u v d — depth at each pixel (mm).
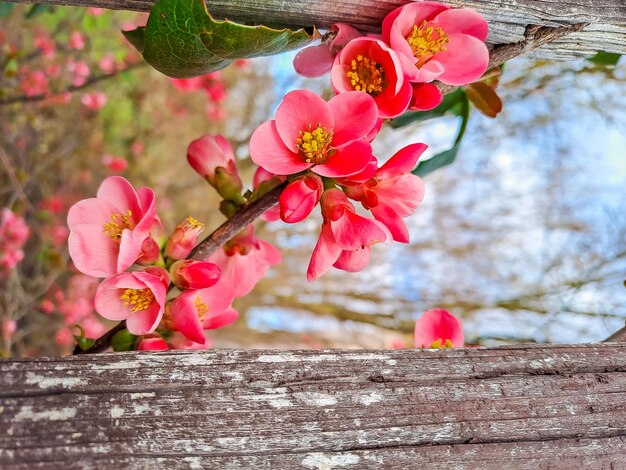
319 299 1520
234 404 283
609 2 351
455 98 423
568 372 303
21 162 1100
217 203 1521
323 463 282
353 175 333
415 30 338
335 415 286
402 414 289
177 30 315
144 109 1353
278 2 328
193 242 347
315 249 340
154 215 338
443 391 294
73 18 1048
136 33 367
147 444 275
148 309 340
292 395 286
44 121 1146
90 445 272
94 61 1155
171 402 281
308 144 329
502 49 360
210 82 1143
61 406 276
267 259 402
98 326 1124
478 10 343
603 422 297
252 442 280
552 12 347
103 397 278
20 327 1112
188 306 342
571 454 292
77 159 1262
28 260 1137
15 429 271
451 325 399
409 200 347
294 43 330
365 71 341
